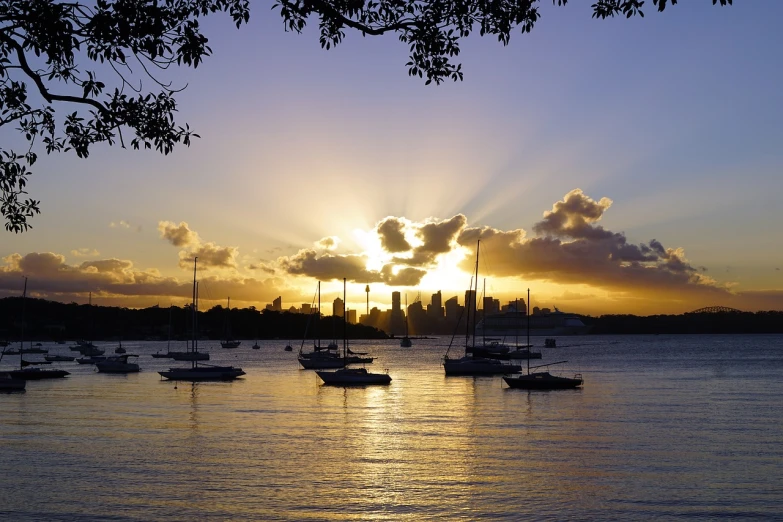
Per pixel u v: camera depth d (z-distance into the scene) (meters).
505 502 37.97
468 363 129.25
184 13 17.75
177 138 18.42
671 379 122.62
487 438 57.91
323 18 18.75
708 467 46.06
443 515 35.69
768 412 74.62
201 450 52.38
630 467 46.19
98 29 16.31
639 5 18.19
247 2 18.50
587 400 87.25
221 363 188.25
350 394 96.75
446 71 20.27
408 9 19.11
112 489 40.53
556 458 49.25
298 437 58.56
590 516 35.38
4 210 19.20
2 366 169.38
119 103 17.92
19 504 37.44
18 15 16.23
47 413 74.94
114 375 133.38
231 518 35.09
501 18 19.23
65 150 18.25
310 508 36.88
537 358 185.50
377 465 46.94
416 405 82.56
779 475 43.78
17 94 17.78
